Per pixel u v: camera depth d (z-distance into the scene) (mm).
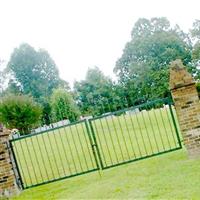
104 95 61781
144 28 70000
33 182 10562
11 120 34250
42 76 78062
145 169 8578
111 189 7344
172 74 8641
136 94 61344
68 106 44688
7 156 9102
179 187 6457
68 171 11094
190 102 8570
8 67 77375
